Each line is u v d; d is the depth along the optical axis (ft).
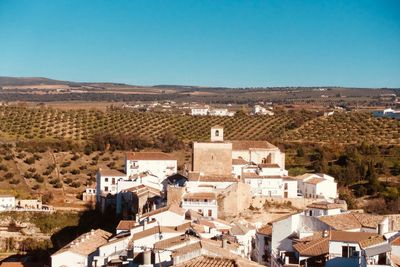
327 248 284.82
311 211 386.93
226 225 413.80
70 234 649.20
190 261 240.12
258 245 373.40
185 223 384.68
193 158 558.56
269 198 525.75
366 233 292.61
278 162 631.97
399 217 372.79
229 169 557.33
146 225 382.63
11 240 640.17
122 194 627.87
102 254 374.84
